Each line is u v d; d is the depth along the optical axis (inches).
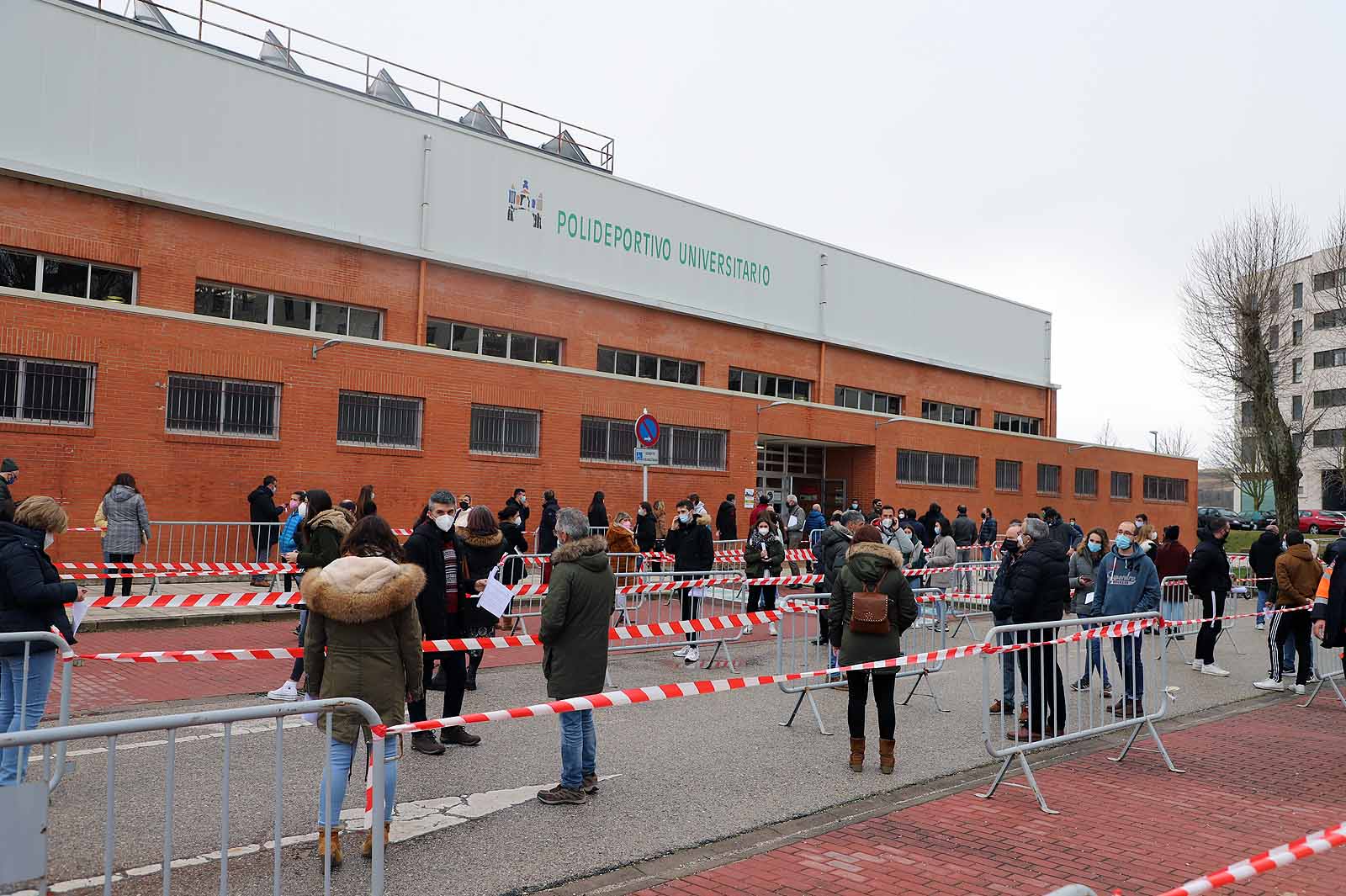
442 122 889.5
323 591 190.9
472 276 900.6
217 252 749.3
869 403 1338.6
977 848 211.6
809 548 890.1
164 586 604.1
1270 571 560.4
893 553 277.4
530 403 845.8
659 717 336.2
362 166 833.5
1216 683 448.8
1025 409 1611.7
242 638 457.4
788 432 1088.8
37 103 666.8
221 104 756.0
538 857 200.1
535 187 957.2
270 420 693.3
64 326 601.3
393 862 195.5
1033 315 1636.3
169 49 731.4
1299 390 2497.5
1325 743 329.4
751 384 1176.8
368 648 197.0
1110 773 280.8
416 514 764.0
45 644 224.5
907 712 358.0
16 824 135.0
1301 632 427.5
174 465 641.6
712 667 430.3
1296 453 1322.6
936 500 1279.5
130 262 705.6
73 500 599.5
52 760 237.1
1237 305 1269.7
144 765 255.0
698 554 483.5
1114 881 193.2
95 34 695.7
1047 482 1476.4
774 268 1202.0
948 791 258.2
